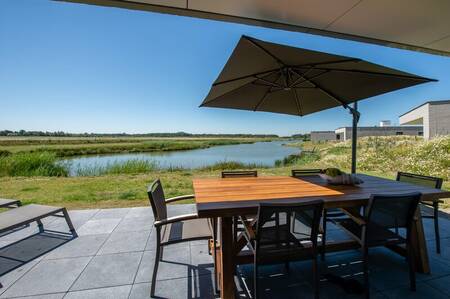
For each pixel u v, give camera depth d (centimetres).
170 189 502
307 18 201
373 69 198
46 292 168
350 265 203
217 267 174
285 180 240
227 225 154
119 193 462
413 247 189
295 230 151
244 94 260
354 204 167
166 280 185
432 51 273
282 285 177
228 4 179
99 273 193
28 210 257
